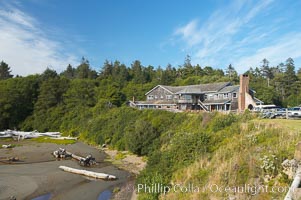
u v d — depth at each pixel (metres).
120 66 128.50
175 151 25.52
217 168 19.89
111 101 75.00
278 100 77.19
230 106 54.66
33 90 80.44
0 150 46.50
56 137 62.53
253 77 103.69
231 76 108.06
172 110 50.47
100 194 25.11
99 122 59.31
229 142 23.94
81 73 123.12
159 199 20.33
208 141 25.42
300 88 85.62
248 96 51.06
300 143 16.05
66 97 80.25
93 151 47.19
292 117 31.55
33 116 75.25
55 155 41.69
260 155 18.50
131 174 32.31
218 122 32.38
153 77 120.00
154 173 23.61
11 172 31.64
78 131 64.94
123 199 23.30
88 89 83.12
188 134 28.83
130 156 41.19
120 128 50.88
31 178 29.27
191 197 18.33
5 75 120.00
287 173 15.95
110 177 30.05
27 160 38.94
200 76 112.50
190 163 23.25
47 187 26.61
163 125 44.19
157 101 70.19
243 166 18.23
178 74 120.31
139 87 92.44
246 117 31.31
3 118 71.12
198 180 20.06
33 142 57.38
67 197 24.19
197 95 61.62
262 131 22.70
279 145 18.89
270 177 16.53
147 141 39.59
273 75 117.62
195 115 41.81
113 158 41.53
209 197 17.41
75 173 32.31
